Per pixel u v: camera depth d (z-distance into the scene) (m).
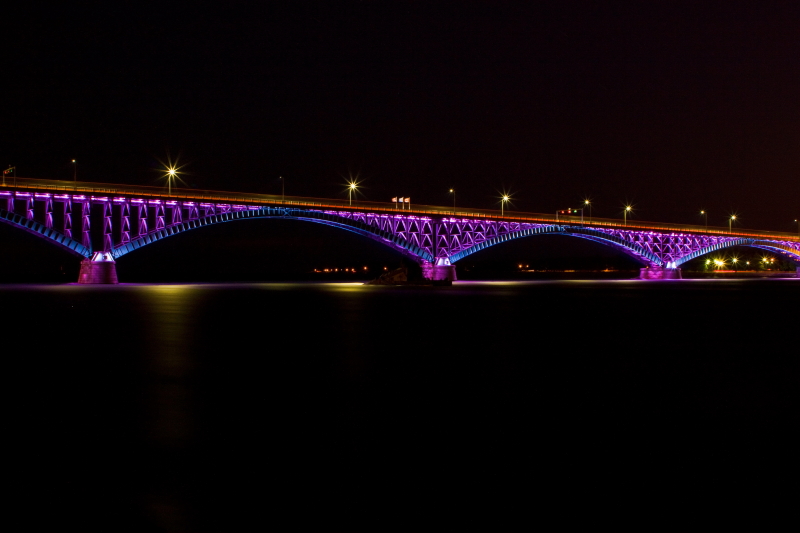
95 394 16.14
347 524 8.48
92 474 10.20
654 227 164.12
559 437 12.30
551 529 8.36
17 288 95.00
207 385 17.41
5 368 20.25
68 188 94.94
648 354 24.45
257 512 8.84
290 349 25.27
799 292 87.44
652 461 10.90
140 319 39.78
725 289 99.06
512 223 137.38
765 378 19.06
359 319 40.41
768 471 10.42
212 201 104.19
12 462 10.75
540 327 35.38
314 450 11.41
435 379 18.48
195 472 10.27
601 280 169.12
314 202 119.75
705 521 8.60
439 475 10.21
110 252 100.38
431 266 128.75
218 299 65.56
